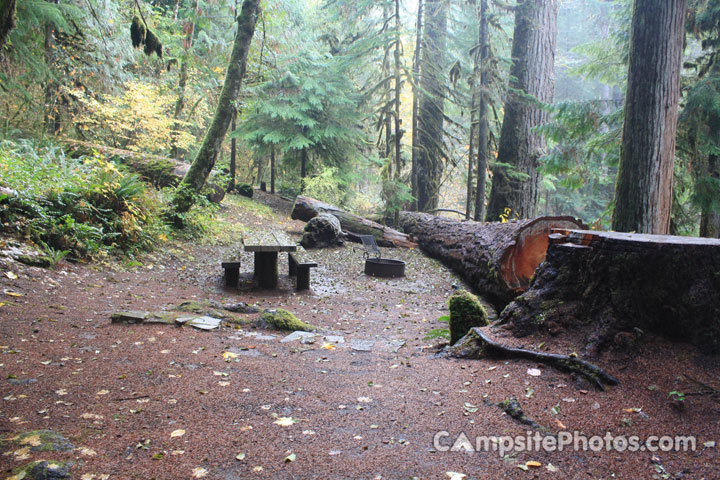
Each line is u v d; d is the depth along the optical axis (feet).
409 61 73.00
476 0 47.91
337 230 39.04
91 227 21.70
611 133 31.81
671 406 8.87
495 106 47.09
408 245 41.16
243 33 32.01
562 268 12.66
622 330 10.89
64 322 13.64
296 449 7.71
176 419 8.52
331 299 23.35
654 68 23.58
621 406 9.02
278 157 76.28
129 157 42.19
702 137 30.89
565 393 9.69
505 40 51.88
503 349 11.90
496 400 9.68
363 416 9.07
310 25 63.93
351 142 61.05
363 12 52.16
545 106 35.37
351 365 12.41
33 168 23.34
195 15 40.98
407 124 81.51
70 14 35.32
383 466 7.23
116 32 44.45
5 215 19.13
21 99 38.88
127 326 14.05
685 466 7.21
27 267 17.48
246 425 8.47
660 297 10.53
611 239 11.27
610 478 6.97
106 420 8.25
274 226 44.52
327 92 55.93
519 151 44.11
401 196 48.01
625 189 24.84
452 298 14.44
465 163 69.21
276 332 15.70
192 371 10.96
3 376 9.50
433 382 10.91
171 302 18.28
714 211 32.35
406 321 19.71
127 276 21.38
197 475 6.77
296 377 11.16
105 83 46.70
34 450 6.97
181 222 32.37
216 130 32.63
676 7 23.26
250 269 28.19
